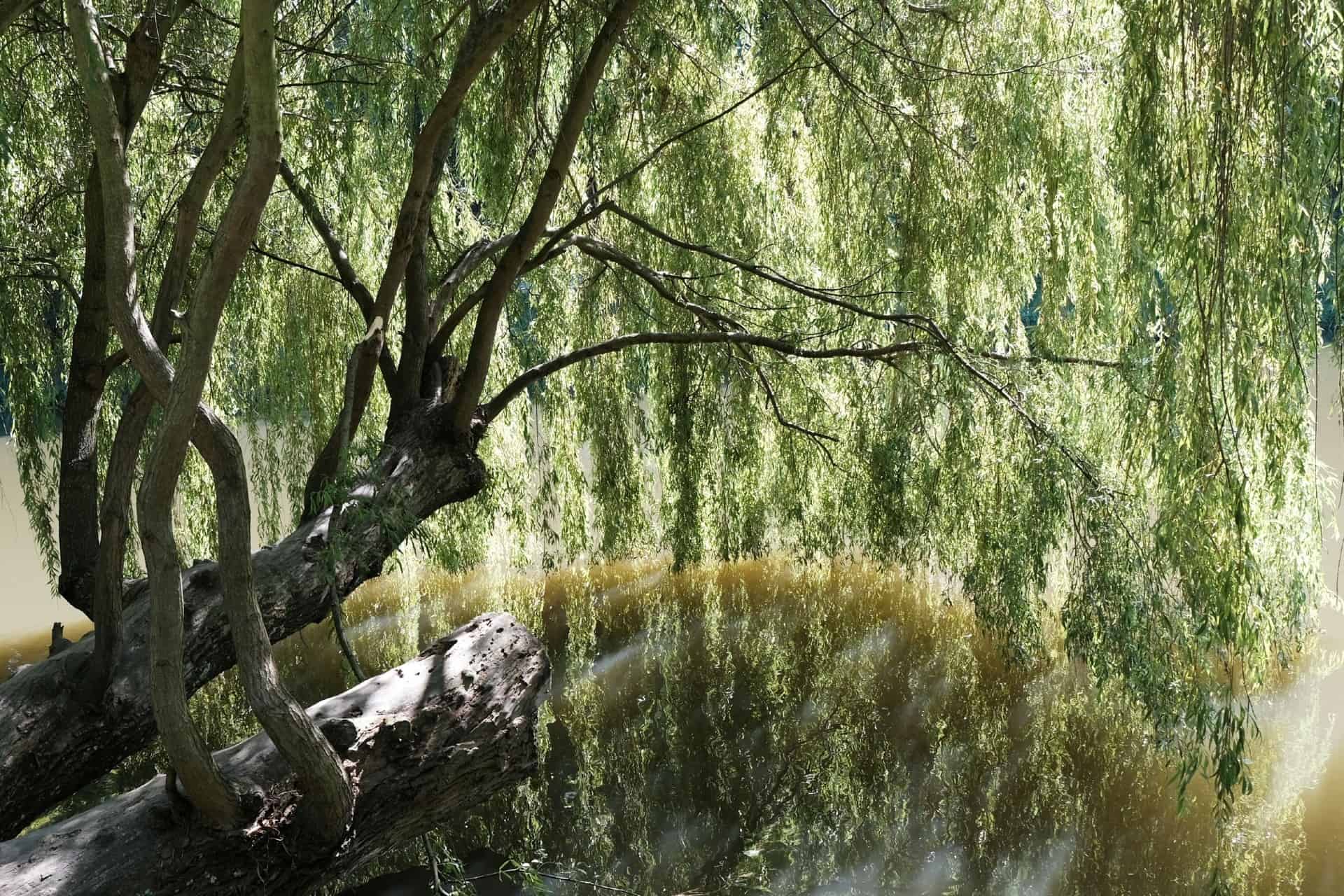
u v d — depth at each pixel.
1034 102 6.11
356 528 5.16
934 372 6.48
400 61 6.32
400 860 4.78
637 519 8.30
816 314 7.32
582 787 5.54
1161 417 4.66
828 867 4.70
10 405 6.48
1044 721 6.21
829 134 6.98
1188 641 5.29
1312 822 4.86
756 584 8.98
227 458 3.02
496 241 6.62
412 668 4.25
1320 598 5.71
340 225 7.41
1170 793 5.27
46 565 6.61
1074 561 5.79
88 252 4.96
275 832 3.39
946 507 7.02
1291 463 4.78
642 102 7.00
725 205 7.38
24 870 3.13
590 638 7.88
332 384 7.76
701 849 4.89
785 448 8.00
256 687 3.16
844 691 6.75
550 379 8.23
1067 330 6.43
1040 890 4.45
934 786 5.47
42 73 6.22
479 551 8.38
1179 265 4.34
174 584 3.04
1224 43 3.88
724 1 6.89
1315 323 4.21
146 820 3.33
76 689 4.14
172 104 6.87
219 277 2.73
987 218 6.29
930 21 6.19
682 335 6.36
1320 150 3.97
